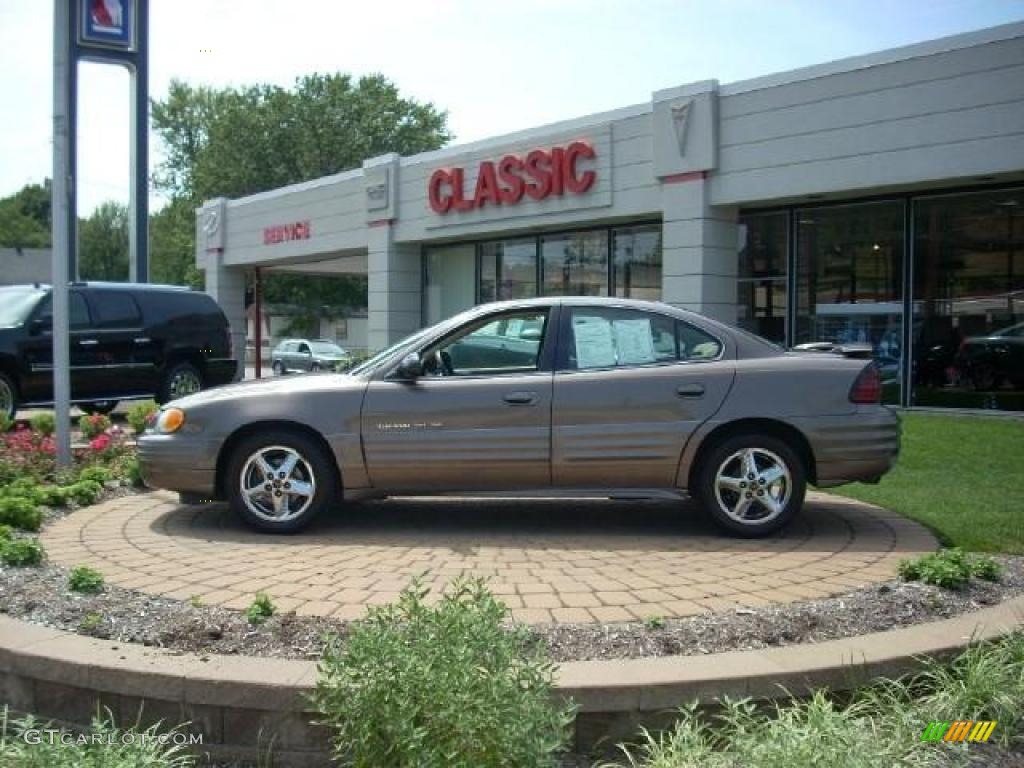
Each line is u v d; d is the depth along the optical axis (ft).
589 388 20.66
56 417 28.66
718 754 10.76
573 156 61.57
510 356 21.26
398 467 20.75
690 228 55.01
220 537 20.49
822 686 12.30
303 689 11.73
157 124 237.66
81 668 12.44
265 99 189.88
